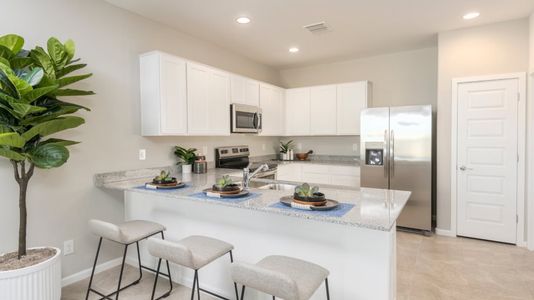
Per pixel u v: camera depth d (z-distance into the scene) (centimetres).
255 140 496
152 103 297
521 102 334
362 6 296
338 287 184
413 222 387
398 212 170
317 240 190
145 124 305
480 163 357
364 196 214
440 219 381
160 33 332
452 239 364
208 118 346
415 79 446
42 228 241
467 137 362
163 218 265
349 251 180
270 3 288
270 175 428
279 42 401
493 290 245
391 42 407
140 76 306
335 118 475
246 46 417
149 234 219
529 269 281
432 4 293
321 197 180
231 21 329
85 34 264
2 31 217
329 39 391
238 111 388
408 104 453
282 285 126
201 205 240
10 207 223
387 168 397
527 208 334
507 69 338
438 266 289
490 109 349
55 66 210
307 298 137
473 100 357
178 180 294
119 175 290
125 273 277
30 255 201
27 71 192
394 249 187
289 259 170
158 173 330
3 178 220
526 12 314
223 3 287
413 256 313
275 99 487
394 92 462
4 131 189
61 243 253
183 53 361
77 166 261
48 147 199
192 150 360
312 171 479
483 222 359
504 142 344
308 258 194
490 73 346
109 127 283
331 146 521
